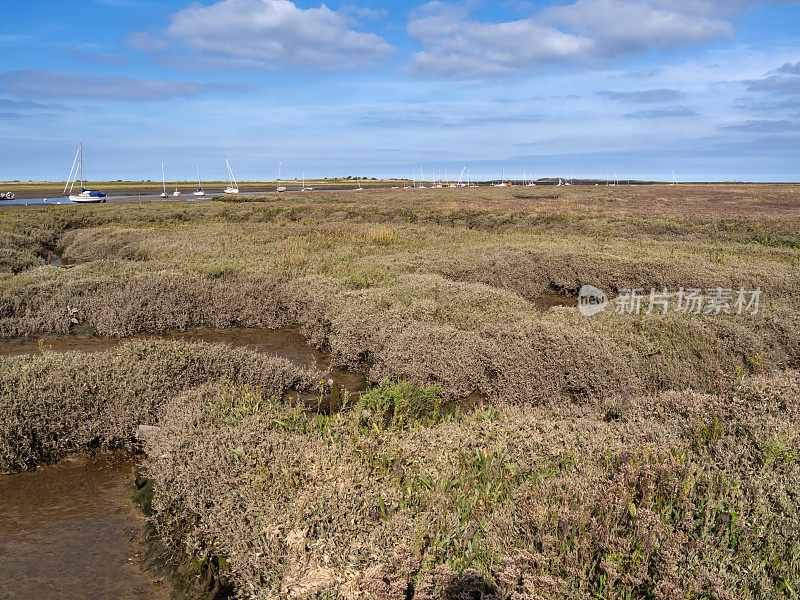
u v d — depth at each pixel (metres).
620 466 4.47
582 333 8.20
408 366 7.91
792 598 3.11
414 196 55.59
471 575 3.32
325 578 3.33
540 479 4.48
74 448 6.10
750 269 14.31
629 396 6.98
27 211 34.38
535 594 3.11
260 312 11.71
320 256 16.62
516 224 27.64
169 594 4.04
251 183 178.12
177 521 4.70
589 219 27.66
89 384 6.48
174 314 11.32
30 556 4.41
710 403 5.80
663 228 24.69
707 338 8.54
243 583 3.79
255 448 4.92
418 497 4.29
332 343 9.59
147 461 5.54
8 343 10.05
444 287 11.85
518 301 11.38
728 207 35.56
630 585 3.24
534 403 7.09
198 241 19.73
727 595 3.04
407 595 3.44
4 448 5.66
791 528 3.66
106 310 11.08
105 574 4.23
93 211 33.78
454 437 5.31
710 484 4.14
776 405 5.63
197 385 6.89
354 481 4.32
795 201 41.81
